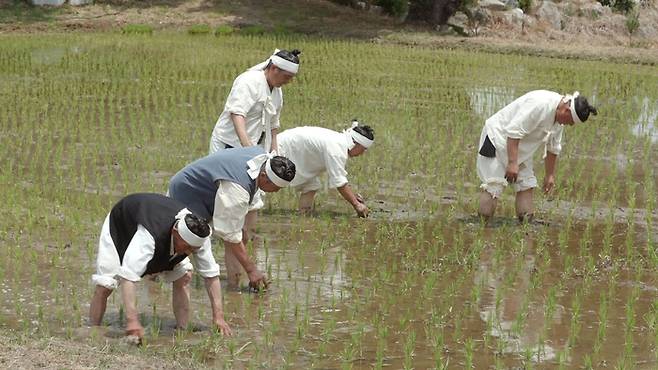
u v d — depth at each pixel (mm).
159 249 9648
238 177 11086
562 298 12203
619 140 23438
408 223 15688
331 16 50750
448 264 13484
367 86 31250
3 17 45719
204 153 20078
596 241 15031
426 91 30656
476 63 39375
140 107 25656
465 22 52031
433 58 40375
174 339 10102
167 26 47000
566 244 14656
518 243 14523
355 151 15578
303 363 9688
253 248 13922
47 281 11930
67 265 12609
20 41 39750
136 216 9750
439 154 21047
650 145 22969
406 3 50906
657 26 55594
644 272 13500
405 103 28000
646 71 39719
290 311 11273
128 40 41656
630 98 31250
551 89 32281
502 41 46062
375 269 13141
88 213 15203
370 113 25766
